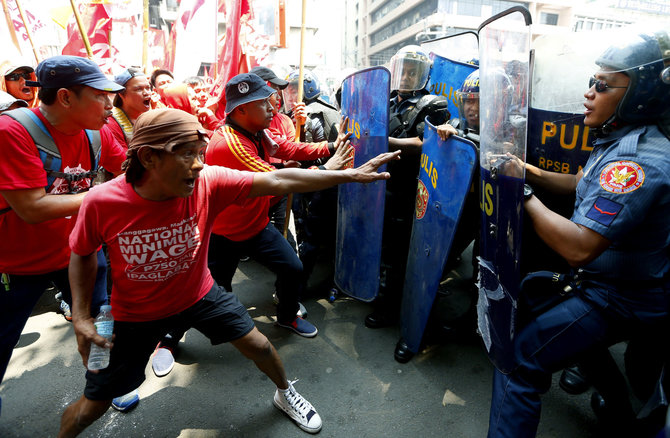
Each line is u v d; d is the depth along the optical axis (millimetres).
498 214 1315
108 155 1718
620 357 2098
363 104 2127
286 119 3105
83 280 1177
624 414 1483
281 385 1656
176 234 1165
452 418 1714
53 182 1457
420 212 1963
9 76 2615
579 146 1786
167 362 2004
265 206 2039
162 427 1668
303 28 2590
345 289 2430
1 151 1268
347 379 1962
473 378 1956
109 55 3322
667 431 577
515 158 1170
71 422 1294
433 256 1806
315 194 2541
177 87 3061
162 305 1272
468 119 1905
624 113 1123
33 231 1482
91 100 1363
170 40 4105
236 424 1686
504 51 1210
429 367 2039
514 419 1274
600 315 1208
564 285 1296
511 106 1183
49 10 3102
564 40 2012
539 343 1262
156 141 952
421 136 2145
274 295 2723
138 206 1069
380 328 2391
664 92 1053
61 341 2271
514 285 1212
